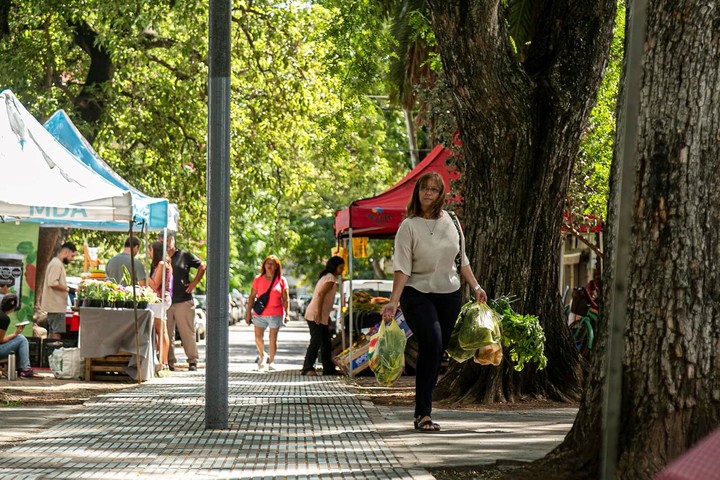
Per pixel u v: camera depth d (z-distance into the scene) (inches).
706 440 125.5
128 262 772.0
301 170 1277.1
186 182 1197.7
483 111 508.1
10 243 789.2
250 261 2273.6
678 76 254.7
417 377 403.2
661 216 256.1
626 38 265.6
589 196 843.4
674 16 254.8
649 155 257.1
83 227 815.1
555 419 452.8
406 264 397.7
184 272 808.9
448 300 402.0
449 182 772.0
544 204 528.7
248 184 1202.0
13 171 589.0
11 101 606.5
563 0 528.1
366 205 749.9
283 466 320.2
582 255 1610.5
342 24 887.7
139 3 1054.4
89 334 674.8
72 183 601.9
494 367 524.1
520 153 517.3
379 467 315.9
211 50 402.3
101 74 1157.7
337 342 838.5
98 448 357.7
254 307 832.3
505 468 312.0
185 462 328.5
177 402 523.8
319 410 483.2
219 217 403.5
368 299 865.5
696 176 254.5
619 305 191.6
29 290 790.5
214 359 408.2
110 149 1176.8
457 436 386.6
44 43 1121.4
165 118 1182.9
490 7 484.4
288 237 1373.0
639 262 258.8
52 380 677.9
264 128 1214.3
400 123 1737.2
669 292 256.2
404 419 446.0
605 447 190.4
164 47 1173.1
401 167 1752.0
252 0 1177.4
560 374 538.6
